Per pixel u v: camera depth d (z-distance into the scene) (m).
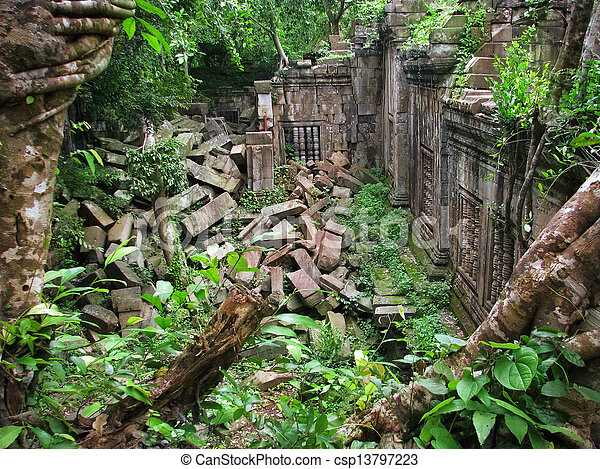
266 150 15.58
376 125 18.31
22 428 2.38
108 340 2.78
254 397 2.93
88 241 11.12
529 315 3.12
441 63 9.05
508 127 6.07
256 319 2.72
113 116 12.42
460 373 3.32
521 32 8.30
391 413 3.44
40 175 2.58
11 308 2.56
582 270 2.95
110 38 2.77
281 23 19.80
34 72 2.38
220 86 21.14
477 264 8.29
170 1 10.45
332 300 10.37
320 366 3.04
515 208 6.53
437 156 10.42
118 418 2.74
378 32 15.85
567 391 2.71
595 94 4.56
